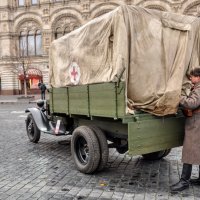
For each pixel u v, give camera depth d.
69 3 44.06
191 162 5.13
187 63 5.86
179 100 5.30
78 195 5.27
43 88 31.27
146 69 5.64
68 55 7.15
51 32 45.12
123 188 5.55
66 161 7.45
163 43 5.76
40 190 5.53
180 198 5.04
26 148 8.99
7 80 46.78
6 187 5.71
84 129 6.31
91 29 6.26
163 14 5.88
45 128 8.93
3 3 45.84
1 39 46.56
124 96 5.25
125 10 5.50
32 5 45.56
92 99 6.06
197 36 6.07
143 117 5.43
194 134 5.10
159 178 6.05
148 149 5.44
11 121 15.61
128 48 5.53
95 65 6.13
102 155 6.16
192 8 39.34
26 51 46.53
